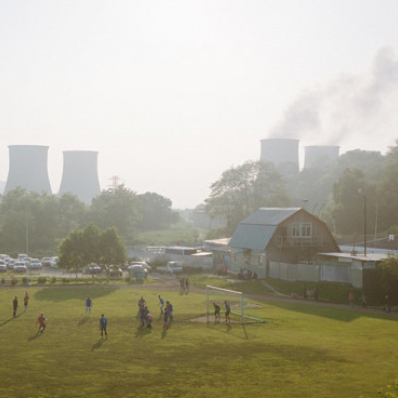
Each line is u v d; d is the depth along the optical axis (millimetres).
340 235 141125
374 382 31359
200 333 45531
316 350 39281
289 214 87625
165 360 36375
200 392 29594
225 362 35906
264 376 32719
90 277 94375
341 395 28891
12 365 34812
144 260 111875
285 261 86562
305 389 30047
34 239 158125
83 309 58031
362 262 67000
